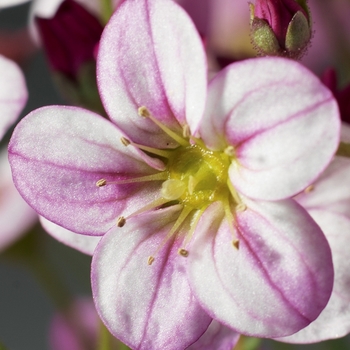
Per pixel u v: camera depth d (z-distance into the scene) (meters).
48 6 0.14
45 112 0.11
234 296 0.11
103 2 0.13
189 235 0.12
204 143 0.11
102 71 0.11
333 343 0.13
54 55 0.13
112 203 0.11
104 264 0.11
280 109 0.11
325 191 0.12
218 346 0.12
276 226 0.11
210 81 0.11
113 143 0.11
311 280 0.11
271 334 0.11
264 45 0.12
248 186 0.11
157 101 0.11
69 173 0.11
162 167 0.12
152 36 0.11
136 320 0.11
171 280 0.11
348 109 0.12
